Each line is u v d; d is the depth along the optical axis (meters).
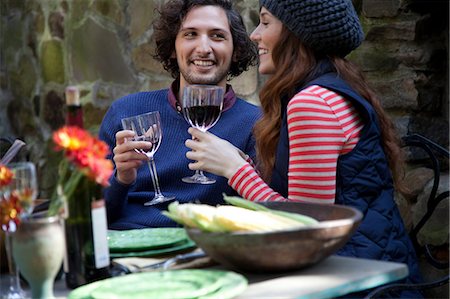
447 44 3.90
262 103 2.87
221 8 3.57
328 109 2.57
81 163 1.92
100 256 2.07
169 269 2.13
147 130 2.93
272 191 2.63
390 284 2.46
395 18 3.88
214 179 3.24
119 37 5.46
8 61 6.37
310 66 2.79
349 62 2.84
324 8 2.74
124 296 1.82
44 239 1.89
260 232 1.94
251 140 3.38
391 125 2.82
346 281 1.95
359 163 2.58
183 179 3.07
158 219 3.23
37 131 6.12
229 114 3.44
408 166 3.90
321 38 2.75
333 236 1.99
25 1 6.16
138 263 2.21
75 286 2.06
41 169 6.07
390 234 2.55
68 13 5.76
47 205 2.30
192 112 2.88
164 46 3.68
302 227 1.95
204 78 3.49
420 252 3.18
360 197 2.57
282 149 2.67
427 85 3.90
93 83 5.62
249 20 4.70
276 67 2.85
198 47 3.47
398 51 3.89
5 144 3.72
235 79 4.73
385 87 3.93
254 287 1.95
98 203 2.07
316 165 2.54
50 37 5.93
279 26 2.83
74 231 2.05
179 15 3.53
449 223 3.66
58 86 5.90
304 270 2.08
